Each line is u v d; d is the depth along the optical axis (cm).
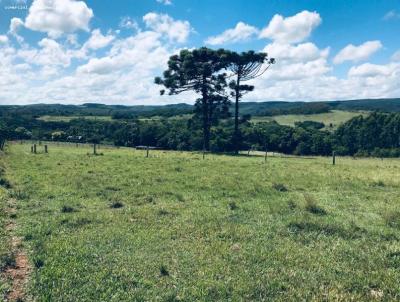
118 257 1023
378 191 2153
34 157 3809
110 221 1374
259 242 1176
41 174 2480
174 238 1200
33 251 1054
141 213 1491
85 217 1402
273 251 1096
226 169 3048
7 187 1997
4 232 1201
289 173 2880
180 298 809
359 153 9550
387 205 1750
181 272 938
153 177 2445
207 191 2011
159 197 1847
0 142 5612
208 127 7519
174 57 7038
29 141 8400
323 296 840
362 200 1877
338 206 1722
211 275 921
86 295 817
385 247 1152
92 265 966
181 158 4153
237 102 7262
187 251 1080
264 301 812
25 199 1711
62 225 1315
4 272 913
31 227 1274
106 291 833
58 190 1922
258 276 927
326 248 1137
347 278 930
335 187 2252
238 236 1220
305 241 1201
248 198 1852
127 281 880
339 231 1294
